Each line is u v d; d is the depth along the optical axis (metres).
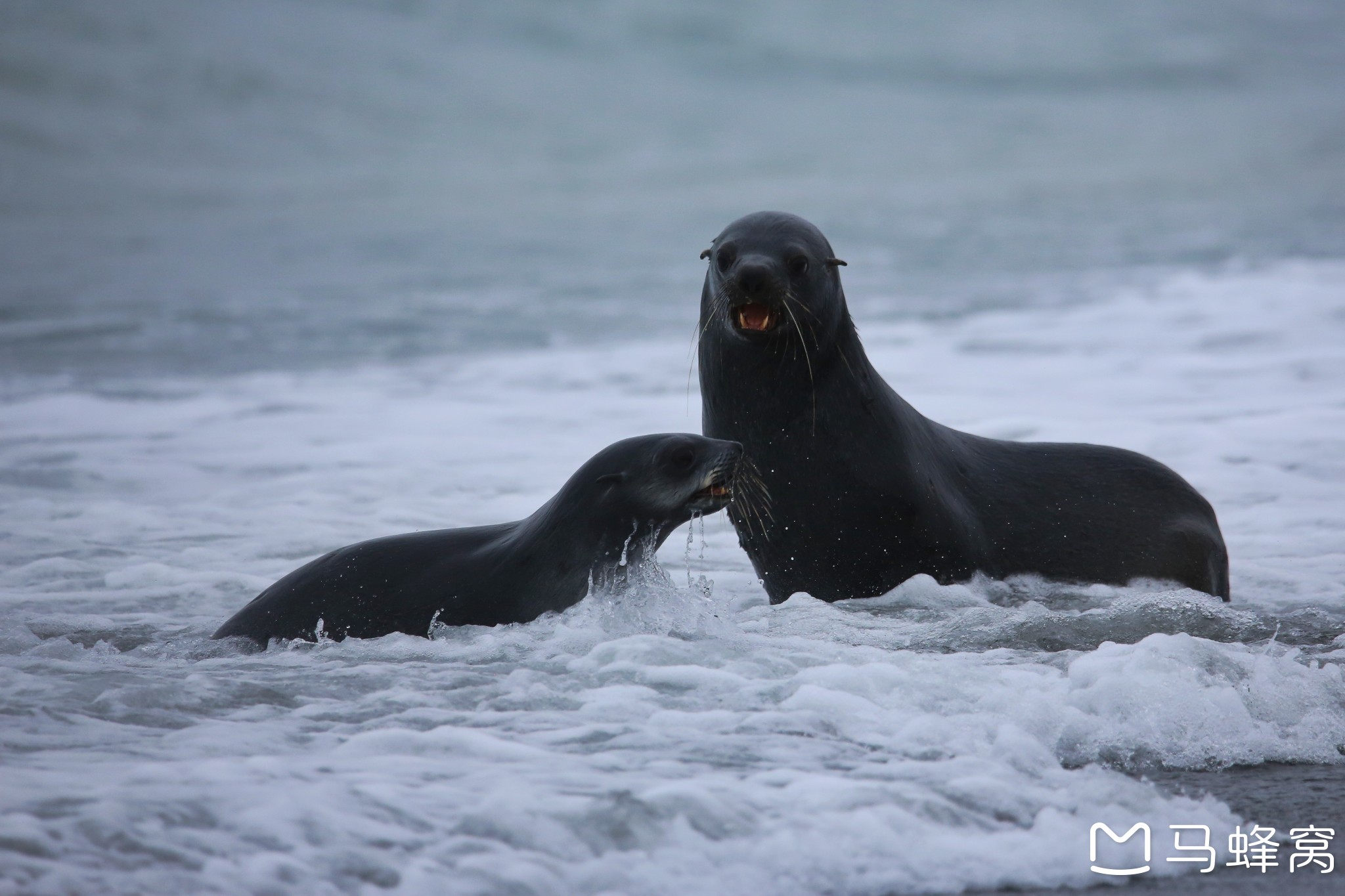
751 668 17.73
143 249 105.69
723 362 24.00
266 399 50.06
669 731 14.93
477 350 61.22
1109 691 16.20
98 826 11.09
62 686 16.47
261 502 34.44
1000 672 17.31
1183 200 129.50
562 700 16.28
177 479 37.66
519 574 20.95
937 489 24.45
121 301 77.94
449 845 11.31
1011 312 68.38
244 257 101.12
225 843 11.04
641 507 21.09
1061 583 25.30
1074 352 56.31
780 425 23.81
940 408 45.16
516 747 14.10
